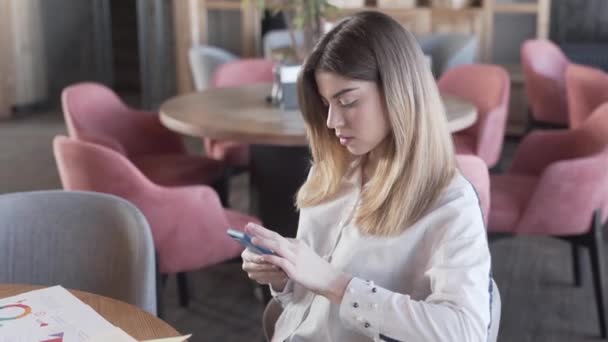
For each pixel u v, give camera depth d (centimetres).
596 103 430
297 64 350
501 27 625
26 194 196
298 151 322
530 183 324
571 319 330
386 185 148
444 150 148
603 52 621
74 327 146
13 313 151
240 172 412
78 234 193
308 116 164
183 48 675
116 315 152
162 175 359
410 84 144
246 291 359
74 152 258
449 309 134
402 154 145
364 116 145
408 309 135
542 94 522
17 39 746
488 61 616
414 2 628
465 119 319
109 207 192
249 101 364
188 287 346
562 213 289
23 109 760
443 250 142
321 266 143
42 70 781
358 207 158
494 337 152
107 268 190
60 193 197
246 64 470
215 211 267
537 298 351
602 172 286
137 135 386
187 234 264
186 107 349
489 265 141
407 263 150
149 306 186
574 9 639
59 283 194
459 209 145
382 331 137
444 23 619
